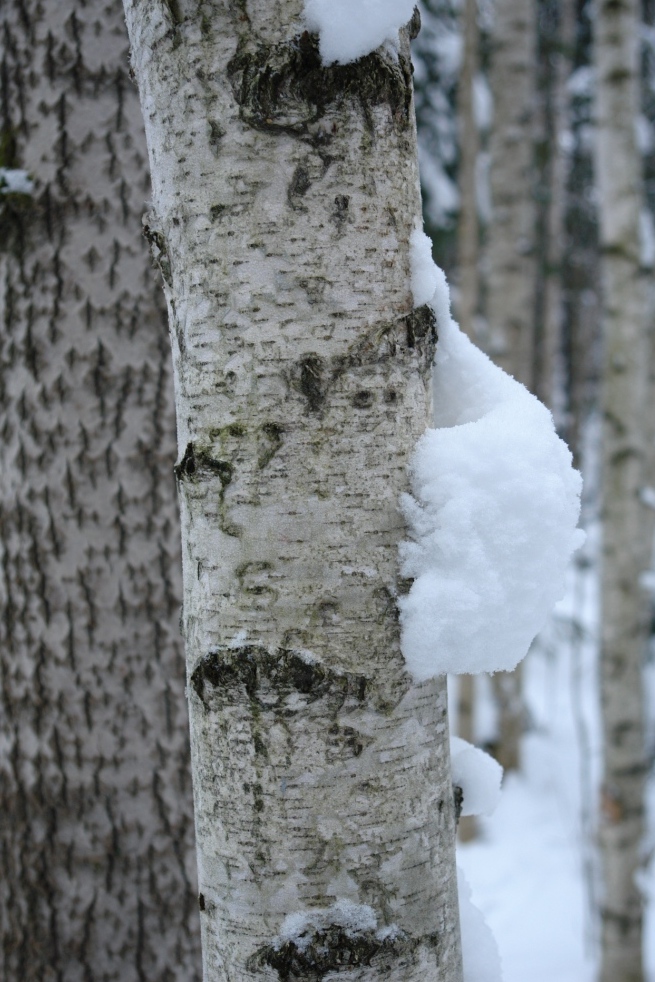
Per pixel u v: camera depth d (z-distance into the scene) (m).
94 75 1.84
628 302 3.72
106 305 1.84
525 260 5.85
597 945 4.84
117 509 1.84
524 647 1.35
